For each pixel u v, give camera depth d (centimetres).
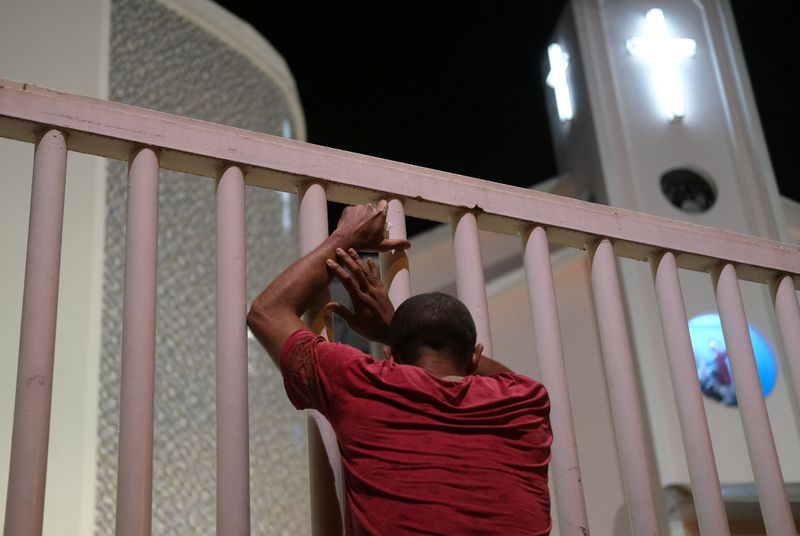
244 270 196
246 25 606
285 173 207
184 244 510
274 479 525
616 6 741
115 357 438
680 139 702
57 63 465
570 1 752
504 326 674
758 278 259
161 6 552
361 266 200
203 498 464
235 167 202
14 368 384
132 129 194
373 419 170
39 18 467
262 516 507
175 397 471
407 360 184
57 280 179
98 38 487
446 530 159
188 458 466
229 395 185
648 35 730
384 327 201
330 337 204
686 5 755
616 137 691
